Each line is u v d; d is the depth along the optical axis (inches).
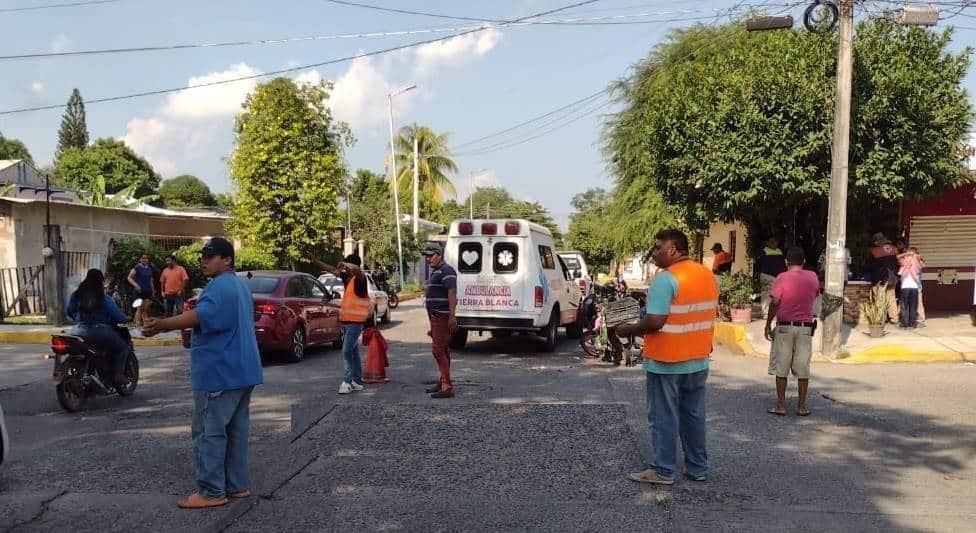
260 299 458.0
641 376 414.0
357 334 364.5
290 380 402.6
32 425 297.3
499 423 292.2
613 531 183.2
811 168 538.9
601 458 244.7
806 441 267.7
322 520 190.5
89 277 332.8
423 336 644.1
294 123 921.5
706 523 188.4
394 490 213.6
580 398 345.4
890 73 525.7
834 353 458.3
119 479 223.0
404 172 1969.7
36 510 195.9
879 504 202.8
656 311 207.9
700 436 220.7
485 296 517.7
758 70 564.1
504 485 217.9
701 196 627.2
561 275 569.6
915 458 246.7
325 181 936.3
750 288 608.7
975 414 309.6
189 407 332.2
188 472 229.8
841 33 450.0
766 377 403.5
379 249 1471.5
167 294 655.1
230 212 983.6
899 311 608.1
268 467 235.0
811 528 185.3
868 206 657.6
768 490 213.9
